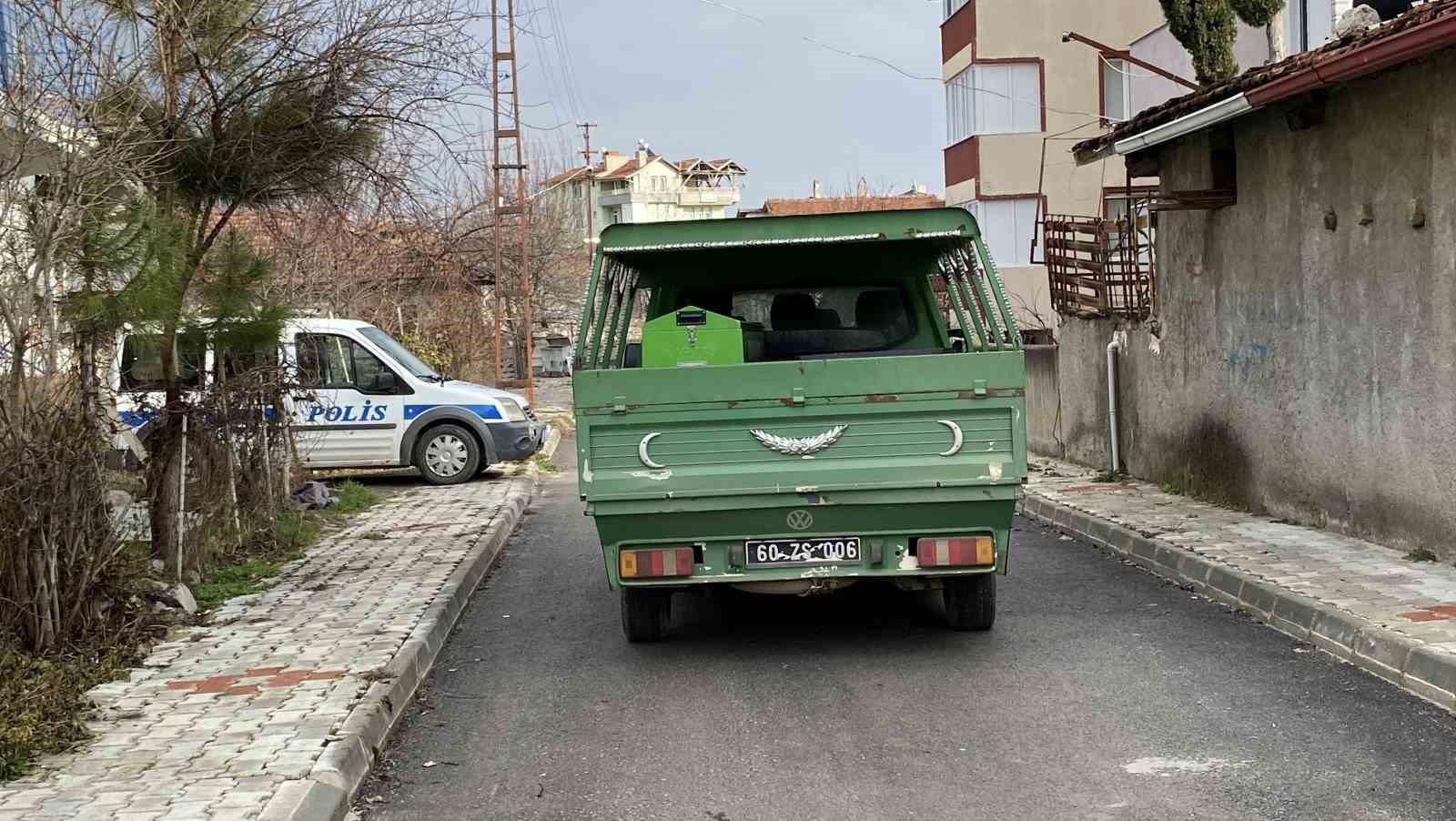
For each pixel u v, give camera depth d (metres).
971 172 33.38
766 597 10.21
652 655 8.33
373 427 17.64
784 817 5.28
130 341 9.27
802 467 7.46
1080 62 32.75
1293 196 11.27
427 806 5.61
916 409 7.41
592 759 6.18
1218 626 8.55
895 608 9.55
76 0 7.98
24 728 5.91
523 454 18.16
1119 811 5.22
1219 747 6.01
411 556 11.67
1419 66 9.27
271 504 12.27
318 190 10.49
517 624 9.48
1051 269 18.02
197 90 9.36
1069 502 13.62
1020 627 8.74
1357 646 7.48
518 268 44.19
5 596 7.43
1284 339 11.57
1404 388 9.70
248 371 11.74
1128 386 15.50
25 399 7.54
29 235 7.54
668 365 8.06
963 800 5.41
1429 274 9.30
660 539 7.68
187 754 5.91
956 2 34.28
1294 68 9.76
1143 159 14.73
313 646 8.09
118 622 8.13
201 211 10.23
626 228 8.35
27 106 7.32
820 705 6.98
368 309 24.17
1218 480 13.06
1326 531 10.98
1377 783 5.46
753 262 9.43
